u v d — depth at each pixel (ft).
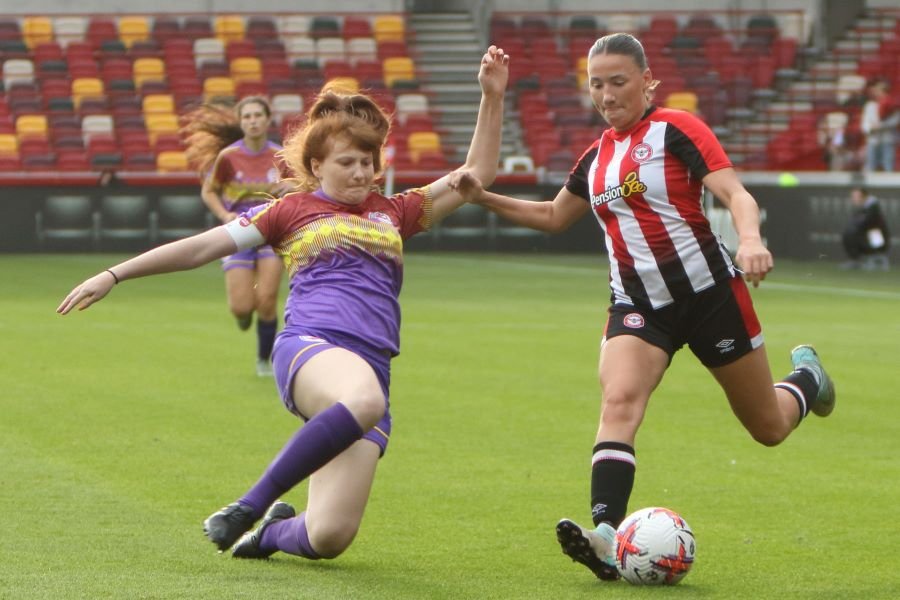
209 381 95.55
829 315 150.71
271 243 46.52
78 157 256.73
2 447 69.56
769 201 243.60
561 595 42.91
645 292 47.73
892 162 240.73
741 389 48.88
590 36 295.69
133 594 42.01
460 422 79.51
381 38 291.17
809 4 299.79
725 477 64.49
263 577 44.62
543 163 264.93
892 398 90.89
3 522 52.75
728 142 276.00
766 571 46.75
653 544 44.01
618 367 46.98
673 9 305.94
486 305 158.71
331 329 44.68
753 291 181.47
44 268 209.67
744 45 291.17
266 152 99.45
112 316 142.82
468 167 49.80
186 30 287.89
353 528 44.39
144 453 68.39
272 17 296.10
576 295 172.55
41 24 284.61
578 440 73.77
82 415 80.28
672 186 46.93
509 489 60.95
